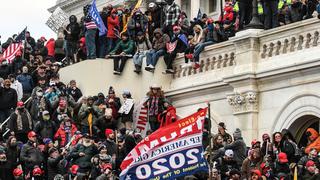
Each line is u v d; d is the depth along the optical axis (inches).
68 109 1239.5
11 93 1262.3
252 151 1012.5
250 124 1131.3
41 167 1112.2
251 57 1133.7
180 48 1250.0
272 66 1107.3
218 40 1215.6
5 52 1454.2
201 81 1203.2
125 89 1285.7
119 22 1323.8
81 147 1101.7
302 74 1077.8
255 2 1145.4
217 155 1034.1
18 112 1195.9
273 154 1003.3
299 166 951.6
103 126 1221.1
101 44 1328.7
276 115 1107.9
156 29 1261.1
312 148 971.9
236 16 1211.9
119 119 1253.1
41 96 1233.4
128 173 876.0
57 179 1068.5
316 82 1062.4
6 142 1130.0
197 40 1234.0
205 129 1122.0
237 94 1142.3
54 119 1228.5
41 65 1294.3
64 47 1405.0
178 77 1252.5
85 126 1216.2
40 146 1114.7
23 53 1444.4
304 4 1133.1
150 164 873.5
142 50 1300.4
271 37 1117.7
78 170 1085.1
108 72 1301.7
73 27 1378.0
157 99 1208.2
